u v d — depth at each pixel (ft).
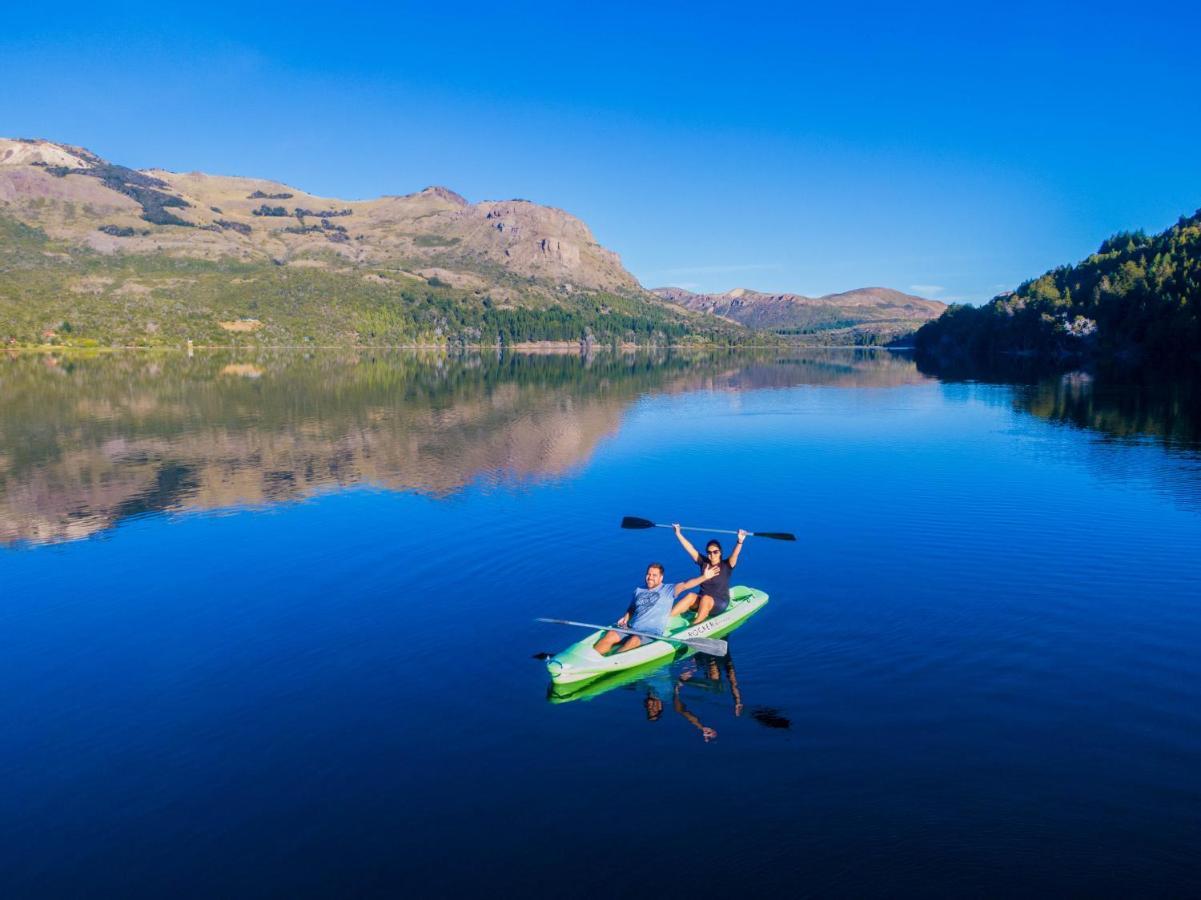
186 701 29.91
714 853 20.13
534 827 21.49
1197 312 256.93
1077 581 40.75
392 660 33.09
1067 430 100.63
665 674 31.12
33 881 20.26
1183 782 22.45
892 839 20.39
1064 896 18.24
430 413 132.46
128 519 59.77
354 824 21.97
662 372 281.33
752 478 70.64
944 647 32.53
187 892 19.65
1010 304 394.32
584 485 68.64
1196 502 57.98
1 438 104.42
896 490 64.13
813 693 28.78
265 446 94.84
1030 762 23.70
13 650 35.58
